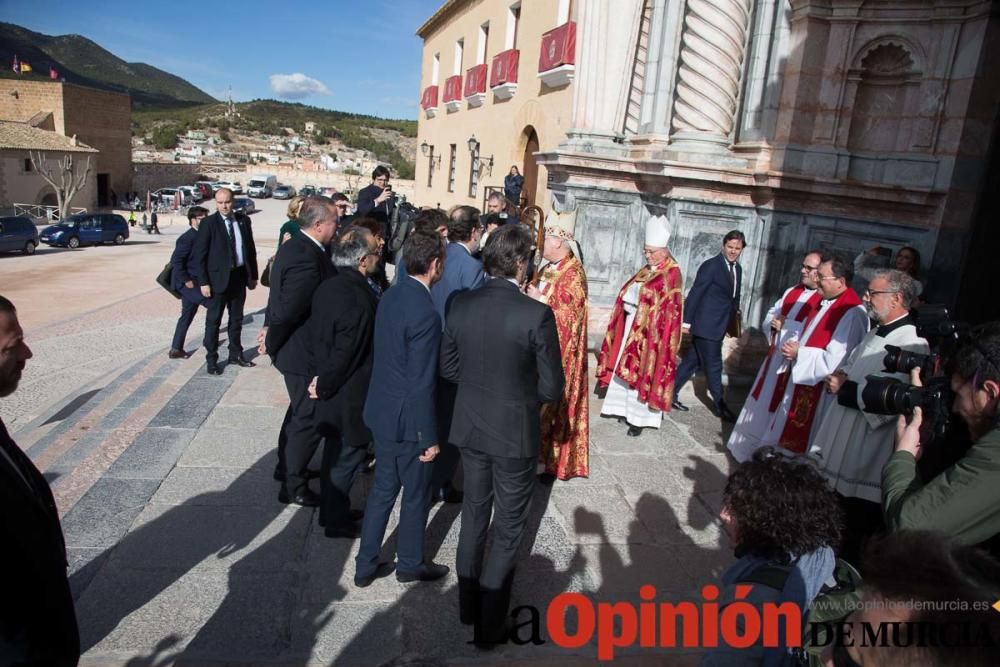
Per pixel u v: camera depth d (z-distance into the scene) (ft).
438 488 13.61
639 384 17.01
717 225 22.17
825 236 21.94
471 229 13.51
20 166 138.21
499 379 9.36
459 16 70.38
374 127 491.31
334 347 10.73
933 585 3.81
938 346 8.61
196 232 21.53
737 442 16.01
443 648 9.47
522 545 12.16
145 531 11.65
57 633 5.44
